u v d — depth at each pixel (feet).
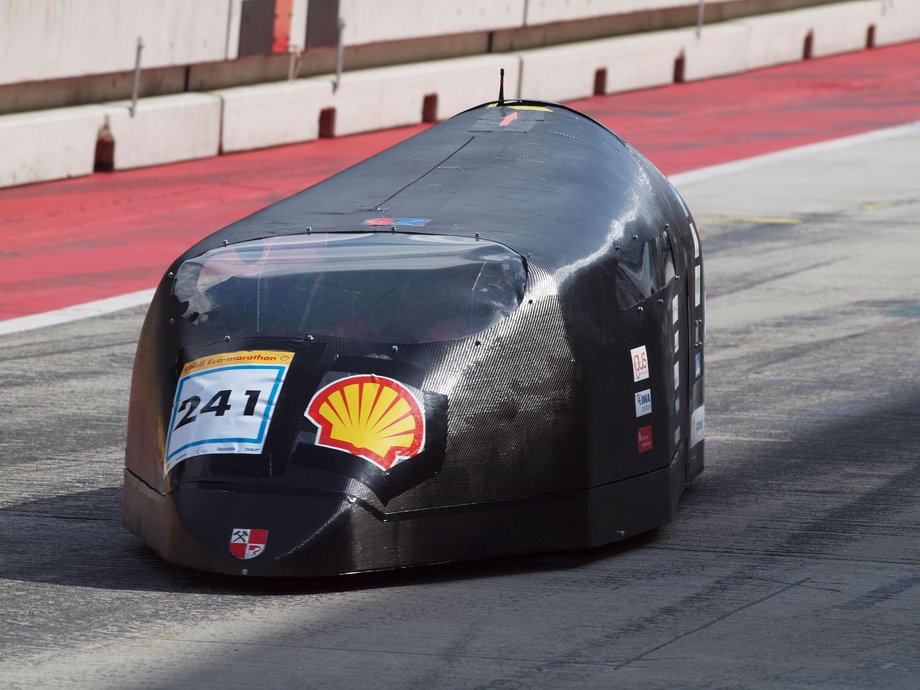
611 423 39.17
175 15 114.01
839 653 32.19
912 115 142.10
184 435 37.42
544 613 34.86
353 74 131.75
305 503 35.94
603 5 154.10
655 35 161.17
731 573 37.96
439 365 37.04
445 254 39.09
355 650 32.53
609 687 30.32
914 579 37.47
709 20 171.01
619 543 40.57
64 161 108.27
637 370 40.06
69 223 95.91
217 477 36.52
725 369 62.54
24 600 36.09
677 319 43.29
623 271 40.34
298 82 126.93
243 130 121.08
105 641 33.24
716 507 44.24
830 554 39.63
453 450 36.73
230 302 39.19
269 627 34.04
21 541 41.16
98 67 109.19
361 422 36.37
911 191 107.14
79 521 43.16
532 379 37.70
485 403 37.14
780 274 81.61
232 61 123.03
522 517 37.78
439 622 34.24
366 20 129.59
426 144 46.11
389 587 36.65
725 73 167.22
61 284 80.38
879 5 188.03
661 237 42.70
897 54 183.42
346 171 45.50
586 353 38.60
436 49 141.18
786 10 183.62
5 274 82.64
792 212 99.91
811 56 179.11
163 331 39.96
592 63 150.51
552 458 38.01
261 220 42.45
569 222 40.60
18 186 105.50
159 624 34.32
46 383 60.75
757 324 70.54
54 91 110.42
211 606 35.50
